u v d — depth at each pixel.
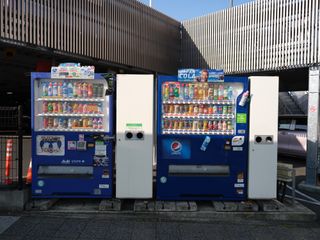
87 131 5.32
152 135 5.34
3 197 5.16
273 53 9.70
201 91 5.33
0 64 12.46
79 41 9.77
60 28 9.27
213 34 11.66
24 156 9.90
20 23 8.29
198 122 5.39
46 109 5.31
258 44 10.14
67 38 9.45
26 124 7.14
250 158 5.36
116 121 5.34
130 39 11.35
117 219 4.95
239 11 10.75
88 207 5.38
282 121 12.79
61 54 9.39
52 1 9.05
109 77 5.21
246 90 5.30
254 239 4.29
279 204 5.50
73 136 5.31
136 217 5.05
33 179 5.32
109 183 5.35
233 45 10.91
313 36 8.43
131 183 5.36
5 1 7.95
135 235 4.34
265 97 5.33
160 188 5.39
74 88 5.29
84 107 5.30
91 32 10.10
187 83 5.33
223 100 5.34
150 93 5.32
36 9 8.66
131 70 11.99
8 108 5.36
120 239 4.21
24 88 24.17
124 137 5.33
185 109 5.37
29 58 10.50
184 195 5.41
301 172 9.69
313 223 5.00
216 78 5.25
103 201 5.32
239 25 10.73
